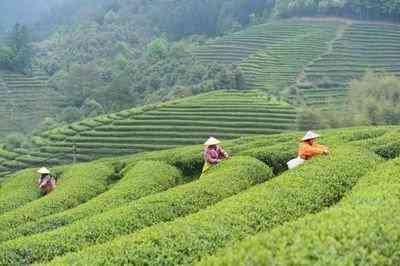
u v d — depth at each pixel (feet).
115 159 94.79
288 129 186.29
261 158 73.00
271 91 262.06
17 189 82.84
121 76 327.47
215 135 188.24
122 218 45.11
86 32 479.00
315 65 295.28
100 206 56.59
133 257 31.12
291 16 390.63
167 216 47.11
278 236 26.91
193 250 32.30
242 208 40.40
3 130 281.54
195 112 203.92
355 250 24.64
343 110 191.01
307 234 26.58
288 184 47.73
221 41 363.35
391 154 65.21
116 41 453.58
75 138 201.16
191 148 88.02
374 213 29.76
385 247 25.44
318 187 47.44
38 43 492.95
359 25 342.23
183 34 500.74
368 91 197.98
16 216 59.21
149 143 191.83
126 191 62.44
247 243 26.20
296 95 254.47
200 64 312.71
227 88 269.85
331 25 352.49
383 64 289.94
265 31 364.38
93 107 287.48
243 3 485.15
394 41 313.94
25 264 38.93
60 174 92.22
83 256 32.09
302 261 23.18
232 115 199.72
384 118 176.76
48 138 209.36
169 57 342.03
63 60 414.00
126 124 203.72
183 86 282.97
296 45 328.08
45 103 325.83
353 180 50.96
